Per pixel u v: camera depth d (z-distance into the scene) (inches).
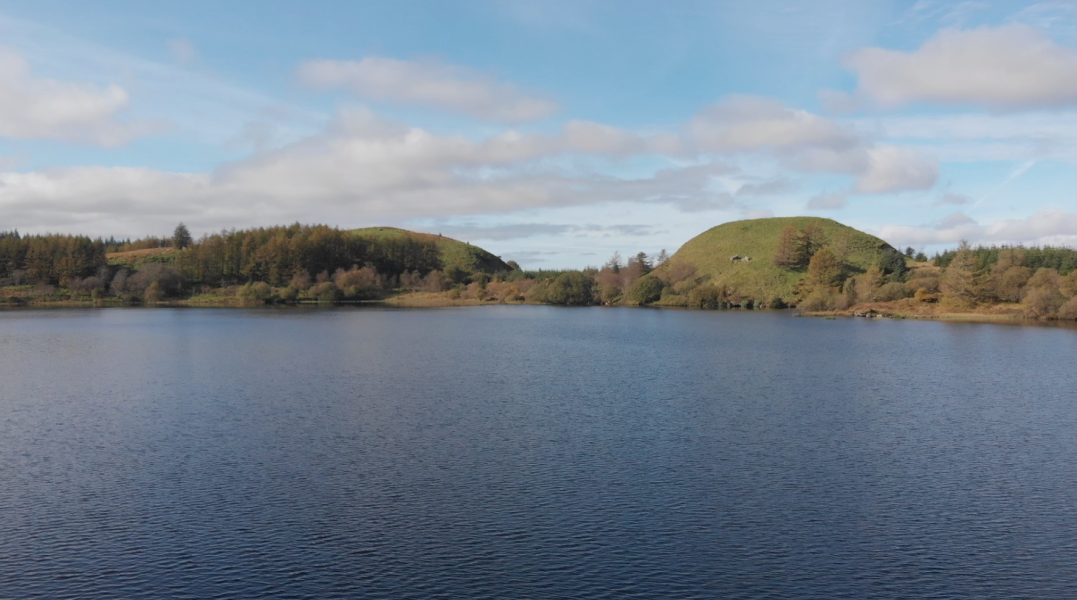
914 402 1772.9
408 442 1321.4
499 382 2044.8
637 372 2285.9
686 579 794.2
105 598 746.2
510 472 1141.7
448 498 1023.0
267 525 924.6
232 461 1195.9
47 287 7721.5
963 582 795.4
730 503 1015.0
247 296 7721.5
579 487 1073.5
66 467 1163.9
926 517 973.2
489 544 872.9
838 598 759.7
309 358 2632.9
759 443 1339.8
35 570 804.6
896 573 812.6
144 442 1317.7
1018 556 858.8
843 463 1213.7
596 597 753.6
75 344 3147.1
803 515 975.6
